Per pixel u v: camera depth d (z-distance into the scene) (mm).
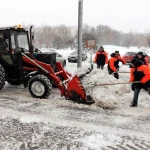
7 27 7176
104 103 6066
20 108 5906
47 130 4668
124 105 6383
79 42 10133
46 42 52625
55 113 5609
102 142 4223
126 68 15953
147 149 4023
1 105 6125
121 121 5223
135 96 6246
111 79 7355
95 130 4707
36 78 6688
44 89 6645
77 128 4785
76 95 6391
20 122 5031
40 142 4180
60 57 14953
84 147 4031
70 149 3959
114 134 4555
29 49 8023
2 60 7352
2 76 6988
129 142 4250
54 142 4188
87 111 5816
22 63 7207
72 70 13945
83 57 22688
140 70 6098
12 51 7199
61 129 4723
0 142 4152
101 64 11398
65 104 6293
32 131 4609
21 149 3930
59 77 7449
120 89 7156
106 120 5258
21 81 7332
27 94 7289
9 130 4629
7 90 7820
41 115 5457
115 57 8891
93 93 6574
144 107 6309
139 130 4766
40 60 7566
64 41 50750
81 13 9820
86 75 7758
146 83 6125
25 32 7891
